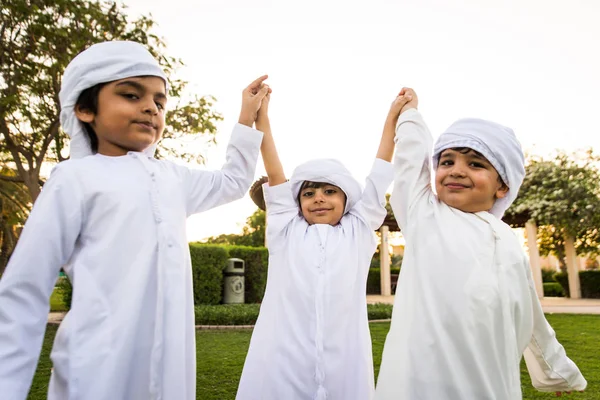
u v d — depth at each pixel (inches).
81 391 51.6
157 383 55.3
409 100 87.3
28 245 54.0
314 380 77.4
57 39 384.5
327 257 86.0
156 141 69.5
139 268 57.5
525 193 610.5
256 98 83.8
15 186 673.6
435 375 58.9
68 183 58.1
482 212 69.4
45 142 424.5
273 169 94.3
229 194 76.1
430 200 70.9
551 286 832.9
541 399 126.2
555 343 71.1
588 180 573.6
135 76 63.6
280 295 85.7
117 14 411.2
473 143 67.3
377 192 93.9
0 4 361.4
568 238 641.6
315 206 91.7
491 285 61.7
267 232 93.9
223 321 283.6
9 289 52.2
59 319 319.6
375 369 161.9
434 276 63.6
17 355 50.8
